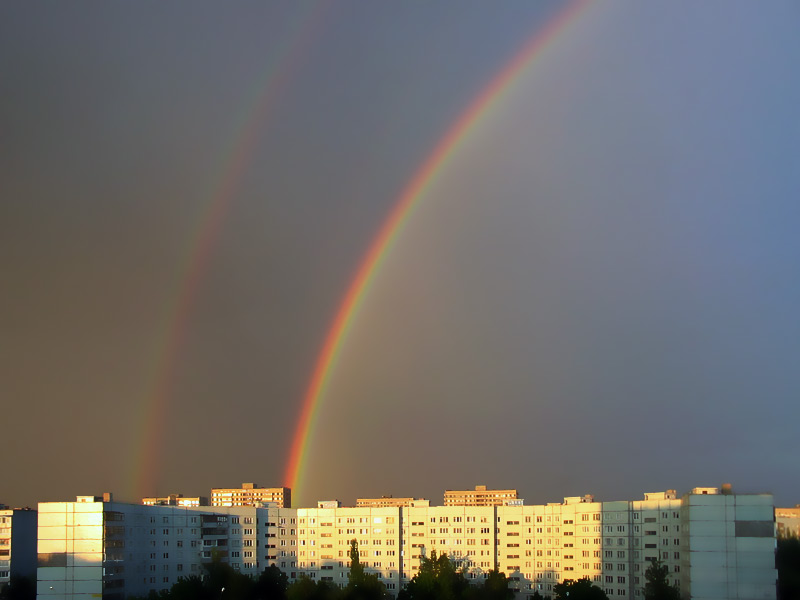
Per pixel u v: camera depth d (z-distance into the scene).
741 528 189.00
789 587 191.88
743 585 187.62
